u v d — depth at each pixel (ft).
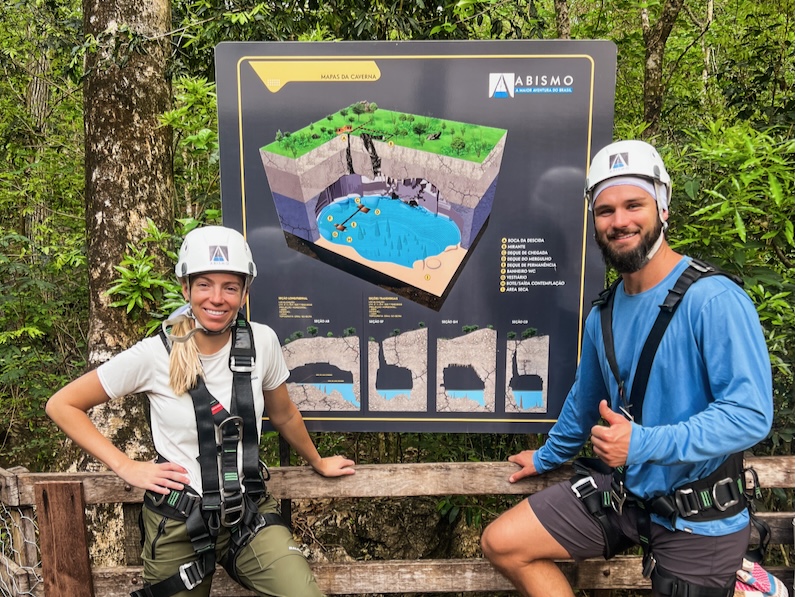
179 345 5.10
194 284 5.04
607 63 6.30
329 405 6.90
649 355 4.99
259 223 6.64
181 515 5.17
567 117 6.40
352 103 6.43
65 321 17.81
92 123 9.14
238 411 5.20
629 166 4.84
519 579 6.11
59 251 16.16
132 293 8.07
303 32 11.39
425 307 6.73
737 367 4.56
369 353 6.81
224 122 6.48
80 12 17.49
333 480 6.70
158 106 9.27
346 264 6.69
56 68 17.95
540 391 6.82
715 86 14.20
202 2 10.19
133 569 6.65
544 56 6.31
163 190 9.40
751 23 12.82
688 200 7.62
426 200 6.57
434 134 6.46
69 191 18.26
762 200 7.12
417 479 6.73
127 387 5.19
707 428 4.52
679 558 5.20
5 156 19.30
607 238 5.03
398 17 10.62
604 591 7.18
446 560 6.91
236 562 5.41
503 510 9.55
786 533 6.73
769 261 8.50
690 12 15.46
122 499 6.59
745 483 5.42
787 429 7.48
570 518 5.85
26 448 16.84
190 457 5.24
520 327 6.73
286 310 6.77
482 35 11.68
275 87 6.42
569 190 6.51
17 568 6.93
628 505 5.63
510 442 9.47
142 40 8.79
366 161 6.52
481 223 6.59
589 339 5.86
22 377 16.51
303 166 6.53
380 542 11.14
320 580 6.87
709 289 4.74
